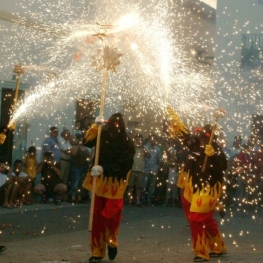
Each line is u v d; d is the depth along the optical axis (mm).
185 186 9734
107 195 9062
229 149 17984
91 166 9211
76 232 12039
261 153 17984
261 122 21781
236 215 15820
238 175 17656
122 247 10414
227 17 22672
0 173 14930
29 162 16156
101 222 9102
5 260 9109
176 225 13336
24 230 12117
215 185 9383
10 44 16344
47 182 16469
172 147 17828
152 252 9977
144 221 14008
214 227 9633
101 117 8953
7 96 16531
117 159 9117
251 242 11125
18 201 15609
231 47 22578
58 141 16812
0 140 9438
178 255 9750
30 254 9625
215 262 9180
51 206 16094
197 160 9531
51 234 11758
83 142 9289
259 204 17906
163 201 18188
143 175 17422
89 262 9094
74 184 16922
